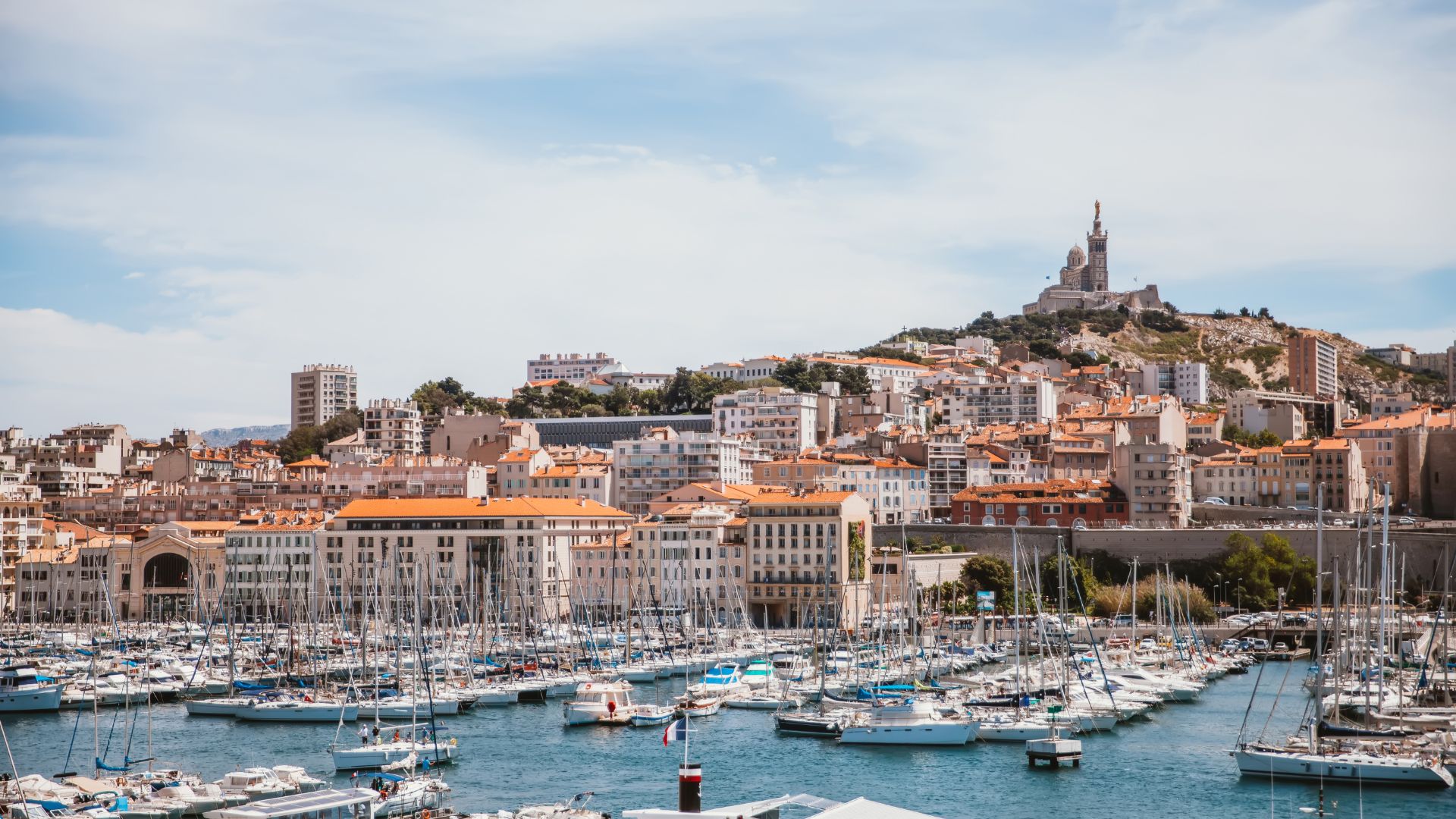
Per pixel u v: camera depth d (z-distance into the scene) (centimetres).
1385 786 16812
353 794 14312
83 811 14488
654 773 17762
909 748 19250
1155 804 16262
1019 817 15750
